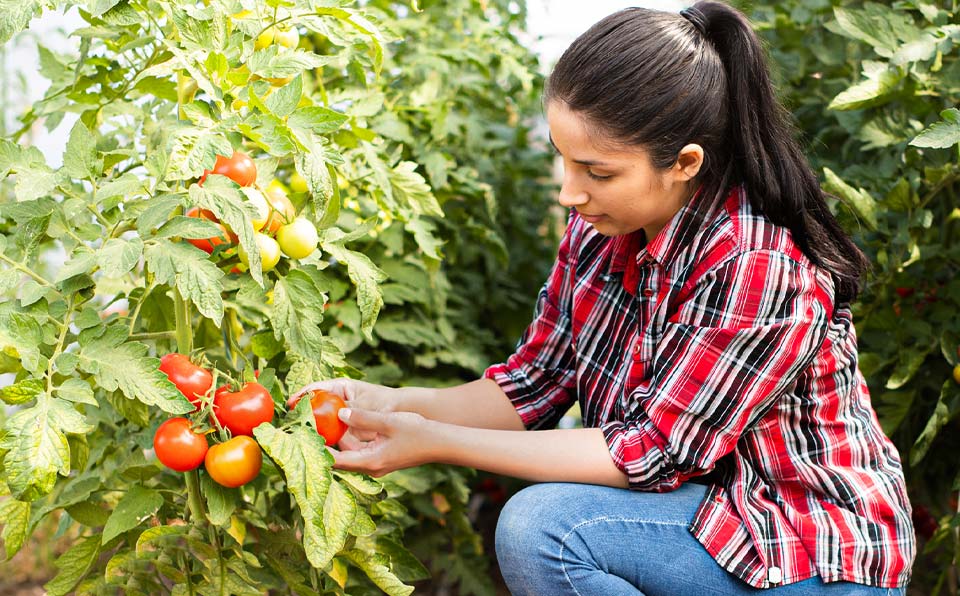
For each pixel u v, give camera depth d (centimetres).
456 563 223
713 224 133
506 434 135
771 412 135
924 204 185
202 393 120
